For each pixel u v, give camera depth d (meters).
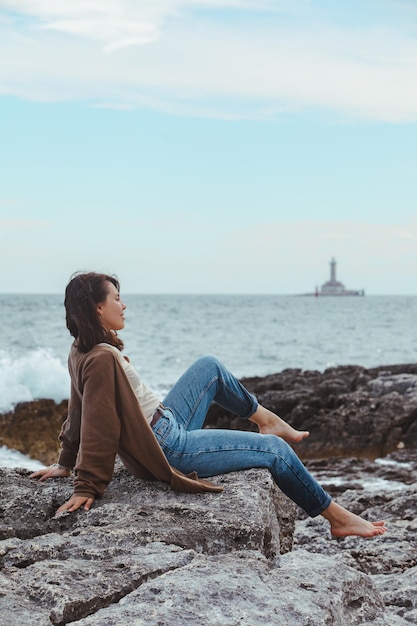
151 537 3.65
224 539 3.80
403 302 188.50
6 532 3.94
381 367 22.27
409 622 3.35
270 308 119.38
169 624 2.67
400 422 14.69
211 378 4.89
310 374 21.28
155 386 22.55
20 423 13.64
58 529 4.05
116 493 4.41
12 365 14.60
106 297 4.45
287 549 4.72
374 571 4.99
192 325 65.75
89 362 4.32
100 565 3.26
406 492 8.16
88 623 2.68
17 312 79.56
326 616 2.87
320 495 4.55
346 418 14.88
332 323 74.12
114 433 4.26
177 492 4.32
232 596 2.93
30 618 2.73
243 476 4.45
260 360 39.22
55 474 4.76
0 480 4.67
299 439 5.01
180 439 4.49
